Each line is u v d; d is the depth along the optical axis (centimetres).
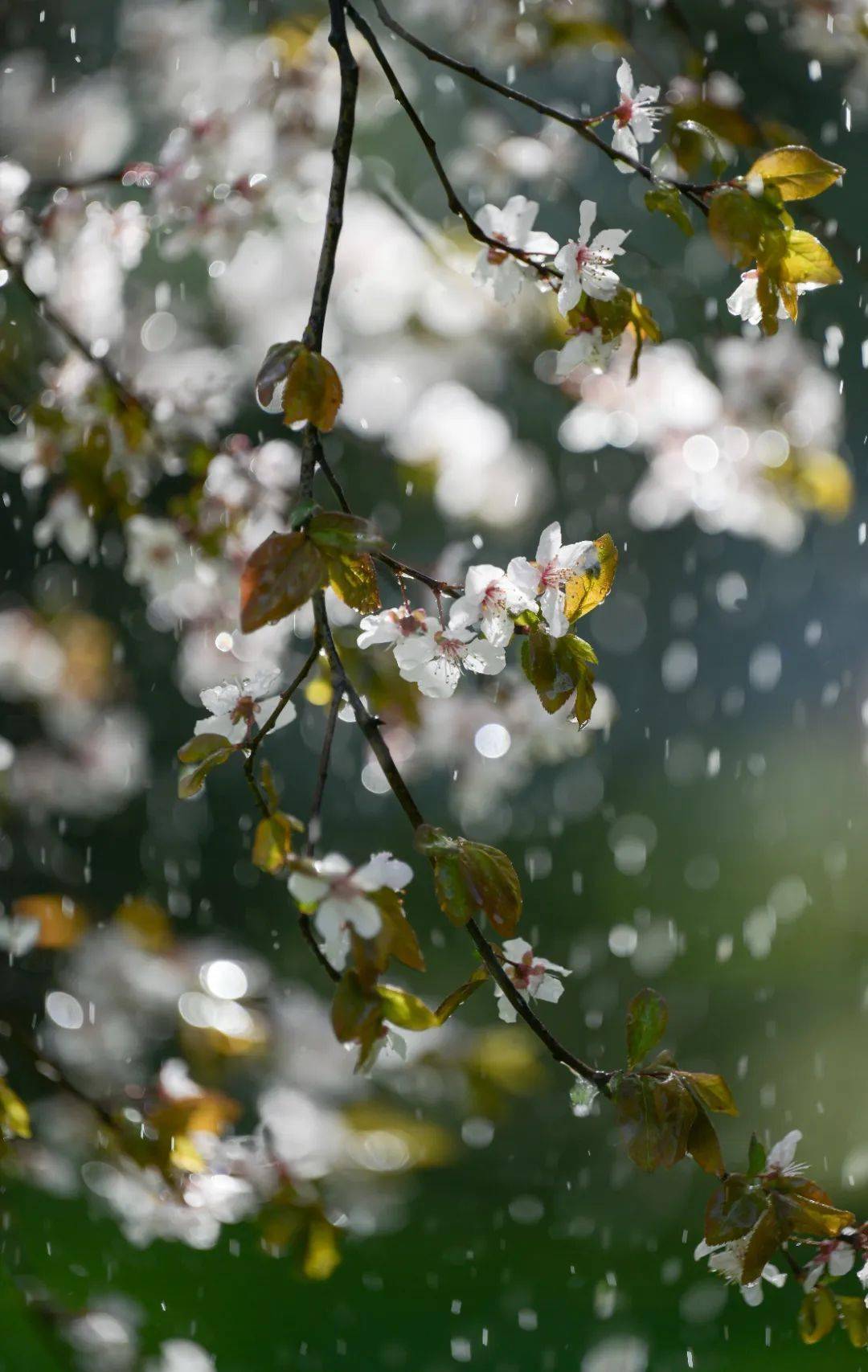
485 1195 381
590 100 256
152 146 239
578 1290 342
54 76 242
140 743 277
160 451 170
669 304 204
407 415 208
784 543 199
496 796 215
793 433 192
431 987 446
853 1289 282
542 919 541
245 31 240
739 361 192
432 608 257
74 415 167
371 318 199
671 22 166
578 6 172
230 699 142
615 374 189
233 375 196
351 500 354
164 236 205
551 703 141
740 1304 341
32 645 246
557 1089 423
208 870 499
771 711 675
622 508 420
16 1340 228
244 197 173
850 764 630
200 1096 160
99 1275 290
